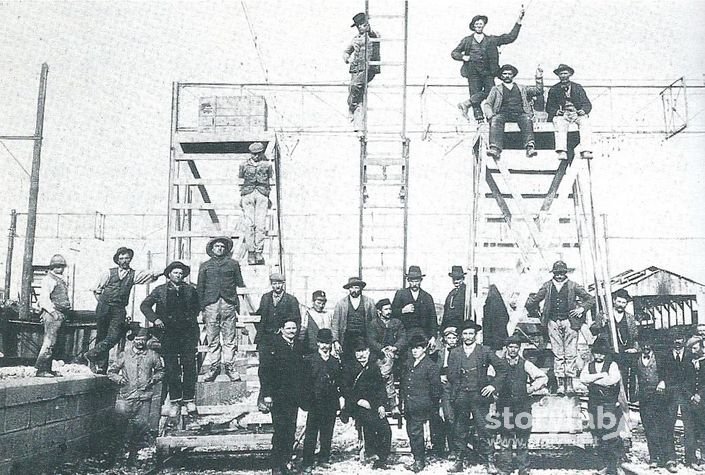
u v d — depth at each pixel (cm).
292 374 802
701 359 849
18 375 897
